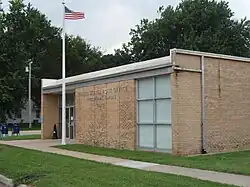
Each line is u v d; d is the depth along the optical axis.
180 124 17.94
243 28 52.19
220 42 49.22
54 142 27.02
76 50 64.88
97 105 23.39
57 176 12.45
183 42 50.91
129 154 18.33
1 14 16.88
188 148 18.09
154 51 55.44
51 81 30.53
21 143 26.41
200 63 18.83
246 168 13.37
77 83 25.53
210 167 13.79
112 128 22.03
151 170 13.55
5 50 16.39
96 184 10.88
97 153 19.17
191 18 52.19
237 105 20.03
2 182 12.99
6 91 16.36
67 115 29.52
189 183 10.67
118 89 21.67
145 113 20.08
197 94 18.61
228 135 19.55
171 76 18.06
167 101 18.78
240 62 20.36
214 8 51.69
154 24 56.66
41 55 62.53
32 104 74.06
